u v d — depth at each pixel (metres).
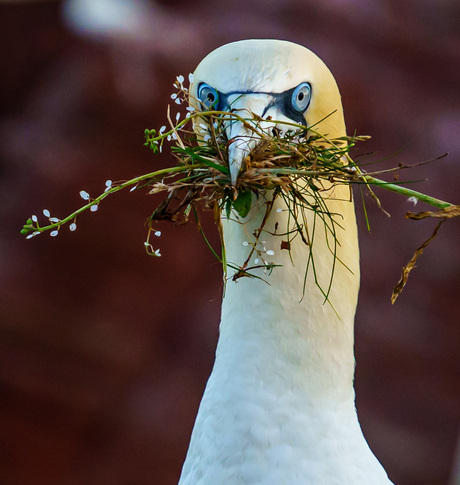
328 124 3.47
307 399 3.24
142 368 9.59
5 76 9.34
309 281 3.32
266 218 3.15
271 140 2.96
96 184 9.29
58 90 9.23
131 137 9.22
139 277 9.47
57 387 9.45
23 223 9.33
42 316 9.34
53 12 9.23
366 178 3.03
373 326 9.55
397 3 9.50
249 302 3.32
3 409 9.40
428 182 9.50
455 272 9.48
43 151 9.28
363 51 9.45
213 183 3.01
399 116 9.48
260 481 3.13
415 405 9.63
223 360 3.35
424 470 9.64
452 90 9.55
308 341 3.28
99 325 9.46
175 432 9.56
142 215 9.38
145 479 9.59
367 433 9.64
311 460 3.16
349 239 3.54
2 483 9.44
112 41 9.02
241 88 3.15
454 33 9.62
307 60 3.31
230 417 3.21
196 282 9.53
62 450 9.52
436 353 9.59
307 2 9.32
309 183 3.12
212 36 9.23
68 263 9.35
